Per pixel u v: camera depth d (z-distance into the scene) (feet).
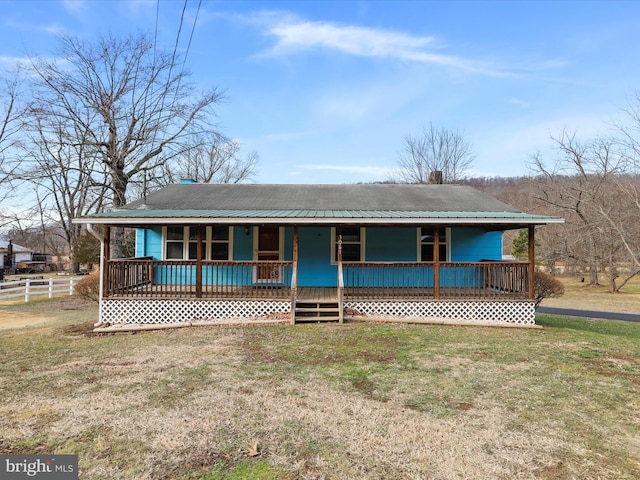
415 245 39.06
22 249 137.90
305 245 39.17
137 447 11.60
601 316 48.26
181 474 10.22
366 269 38.86
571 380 17.52
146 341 25.68
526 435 12.36
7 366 19.93
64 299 56.18
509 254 127.24
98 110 65.41
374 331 27.66
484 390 16.26
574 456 11.14
